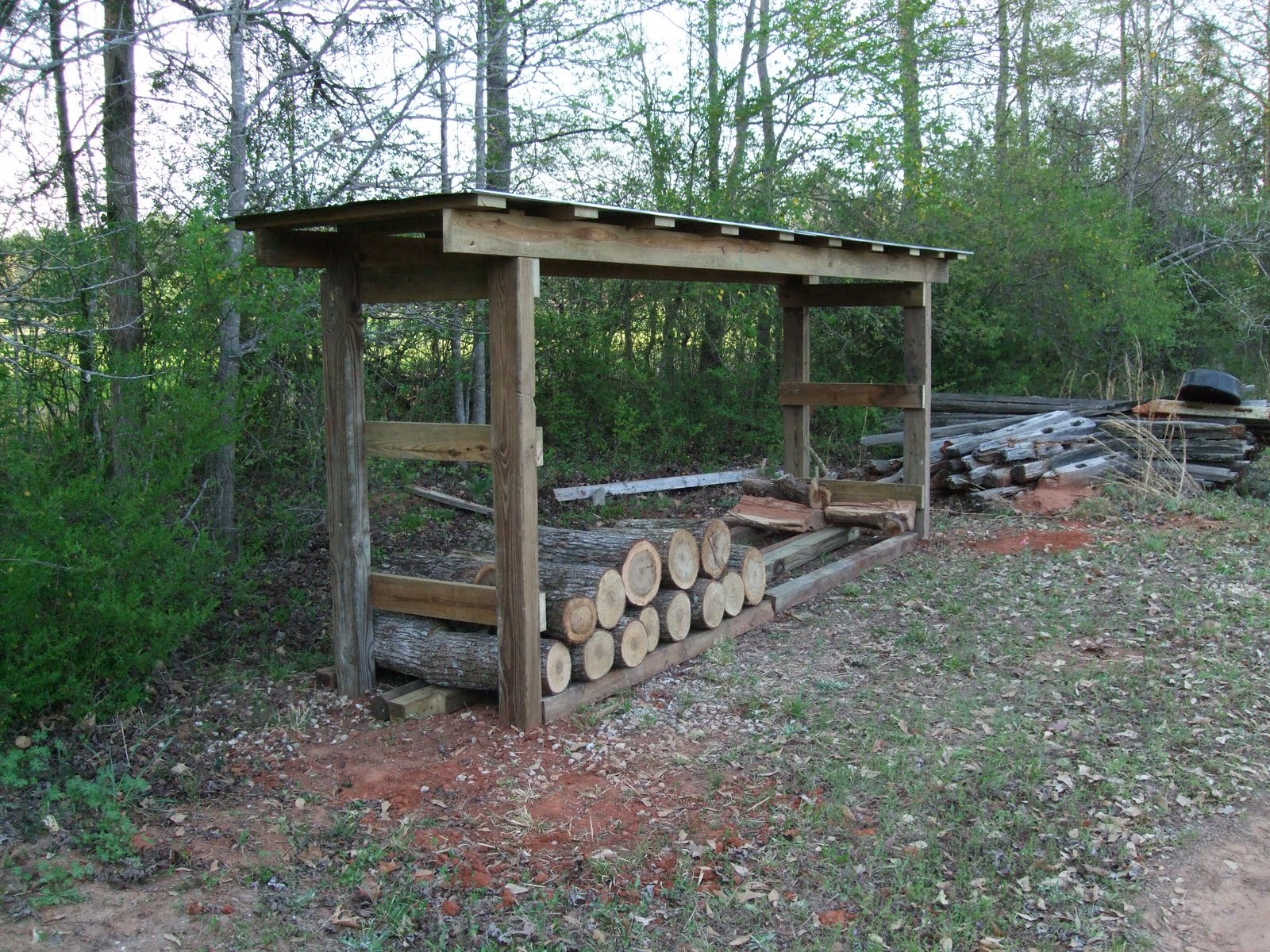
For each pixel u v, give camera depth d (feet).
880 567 27.40
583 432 44.83
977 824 13.43
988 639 21.11
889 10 45.91
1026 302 51.75
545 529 21.52
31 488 17.33
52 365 21.61
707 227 19.65
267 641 21.34
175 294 23.65
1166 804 14.05
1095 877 12.44
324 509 27.09
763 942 11.27
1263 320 55.77
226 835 13.58
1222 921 11.71
